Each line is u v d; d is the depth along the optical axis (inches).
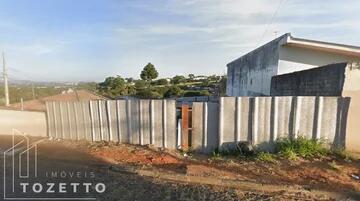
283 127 329.4
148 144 390.9
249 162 301.9
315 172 266.7
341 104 314.2
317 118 320.8
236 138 340.8
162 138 378.9
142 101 391.2
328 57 542.0
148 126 390.0
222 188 242.8
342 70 313.4
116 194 238.5
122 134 418.3
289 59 544.4
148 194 235.9
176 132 370.0
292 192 230.1
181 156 339.3
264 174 267.6
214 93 1475.1
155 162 322.0
